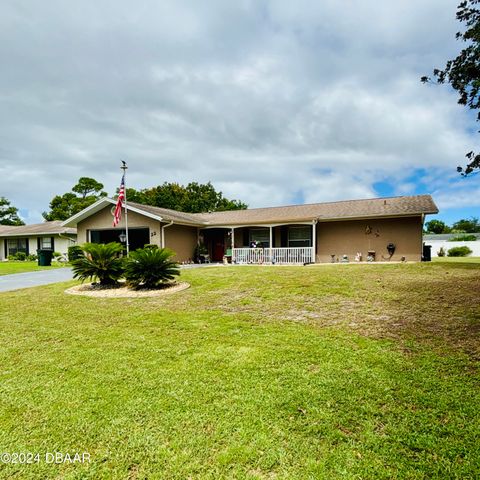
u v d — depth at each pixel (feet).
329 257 52.70
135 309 21.20
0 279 40.96
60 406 9.58
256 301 21.80
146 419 8.80
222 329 16.21
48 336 16.24
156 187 143.54
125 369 11.98
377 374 10.73
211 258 64.54
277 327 16.19
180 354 13.21
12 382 11.23
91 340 15.42
